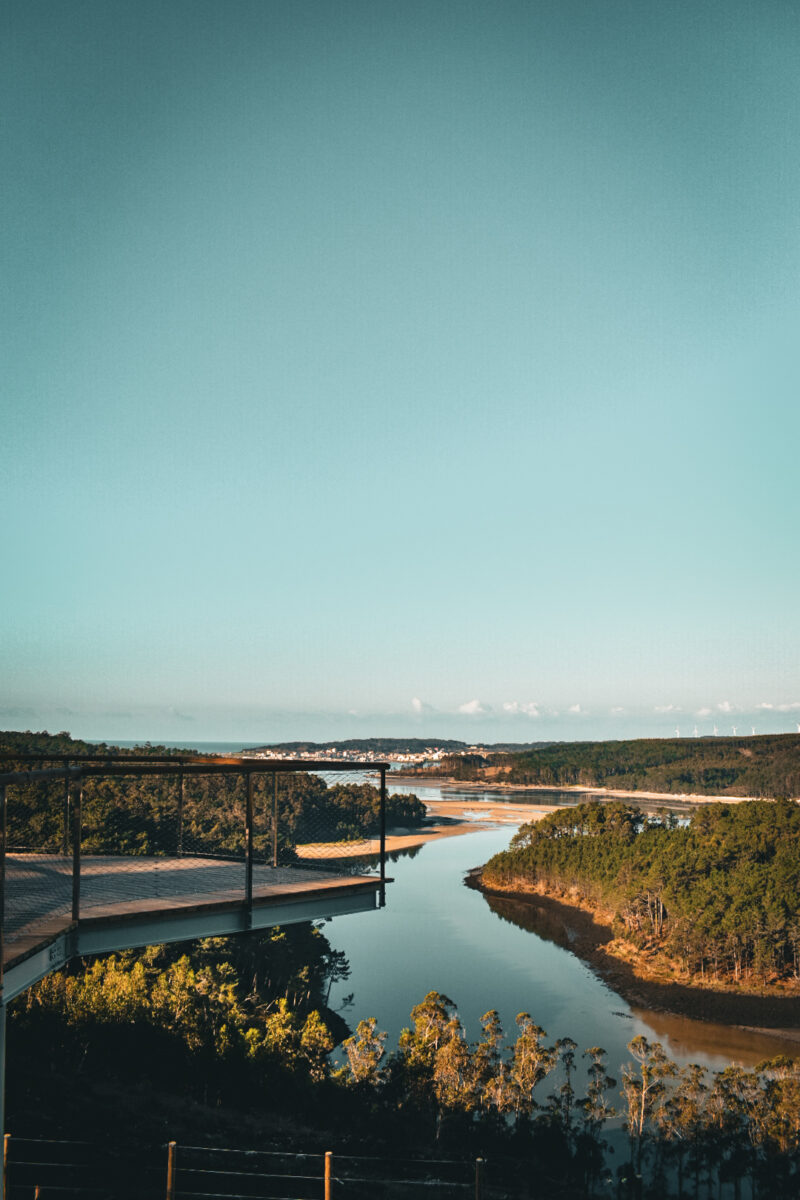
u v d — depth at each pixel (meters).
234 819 53.12
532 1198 30.64
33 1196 19.00
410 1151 33.81
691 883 73.81
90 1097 28.95
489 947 70.06
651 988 60.31
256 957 52.41
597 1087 39.94
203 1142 27.14
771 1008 56.31
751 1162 35.50
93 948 10.52
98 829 33.16
